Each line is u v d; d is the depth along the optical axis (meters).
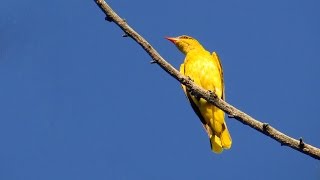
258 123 9.48
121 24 9.41
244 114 9.63
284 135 9.30
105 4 9.35
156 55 9.70
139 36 9.52
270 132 9.36
